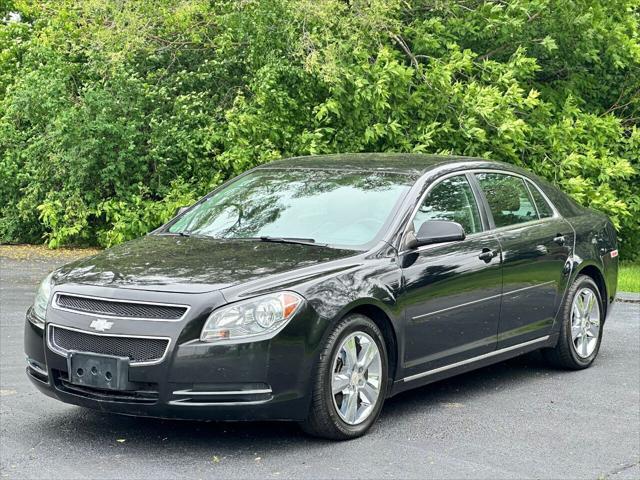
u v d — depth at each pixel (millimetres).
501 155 15477
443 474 5141
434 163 6988
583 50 16391
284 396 5355
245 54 16469
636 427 6160
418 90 15141
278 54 15430
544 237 7371
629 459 5480
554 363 7773
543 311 7359
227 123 16484
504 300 6867
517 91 14789
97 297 5500
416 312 6090
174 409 5250
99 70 16984
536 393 7035
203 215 6949
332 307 5523
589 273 8031
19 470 5129
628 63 16328
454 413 6438
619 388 7223
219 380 5234
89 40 17125
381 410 6473
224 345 5234
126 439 5723
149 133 17094
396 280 5969
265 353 5277
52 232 17844
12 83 20016
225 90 17438
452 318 6391
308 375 5430
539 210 7633
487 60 15664
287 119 15555
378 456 5430
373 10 14750
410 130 15406
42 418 6184
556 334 7562
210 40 17016
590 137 16078
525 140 15656
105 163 17109
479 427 6094
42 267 15000
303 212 6535
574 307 7707
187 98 16578
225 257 5895
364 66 14508
